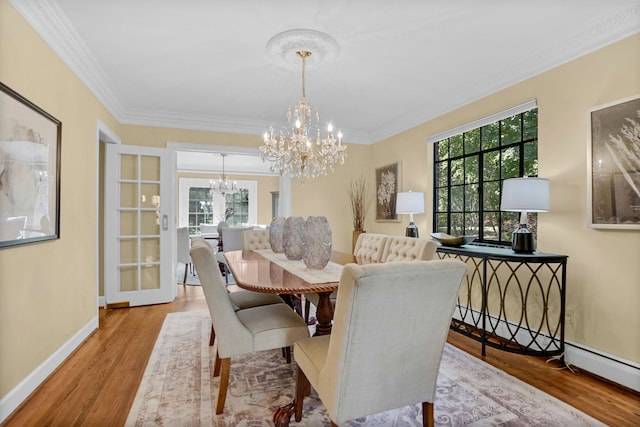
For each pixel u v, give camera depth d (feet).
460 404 5.88
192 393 6.21
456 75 9.62
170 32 7.36
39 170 6.55
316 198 16.01
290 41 7.71
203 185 28.76
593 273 7.20
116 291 12.21
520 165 9.53
